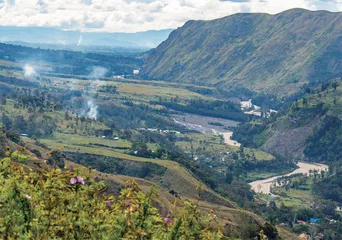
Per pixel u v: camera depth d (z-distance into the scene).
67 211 5.89
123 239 5.65
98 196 6.28
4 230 5.47
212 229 6.09
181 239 5.84
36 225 5.55
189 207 6.14
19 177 6.21
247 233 47.88
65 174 6.30
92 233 5.71
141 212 5.92
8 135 80.00
